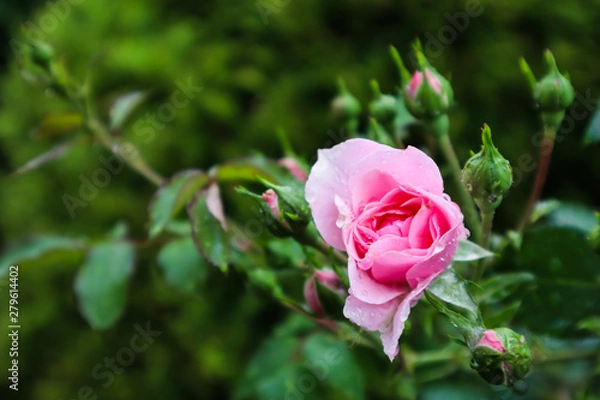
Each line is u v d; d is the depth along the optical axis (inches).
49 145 44.7
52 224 44.1
